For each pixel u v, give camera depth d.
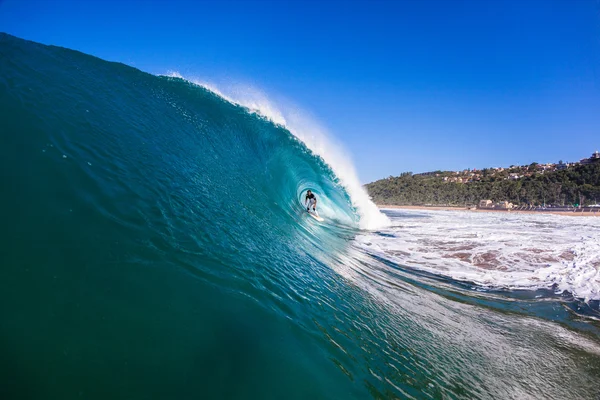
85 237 2.77
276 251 5.22
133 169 4.41
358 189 20.09
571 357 4.93
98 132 4.70
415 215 49.00
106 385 1.79
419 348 4.03
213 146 8.46
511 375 4.03
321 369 2.71
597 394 3.97
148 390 1.87
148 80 9.45
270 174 11.09
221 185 6.61
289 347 2.78
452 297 7.36
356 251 10.51
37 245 2.44
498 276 9.79
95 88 6.35
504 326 5.91
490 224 29.50
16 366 1.68
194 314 2.59
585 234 21.41
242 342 2.55
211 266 3.41
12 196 2.75
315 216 14.40
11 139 3.41
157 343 2.18
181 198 4.60
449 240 16.58
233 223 5.13
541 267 11.25
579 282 9.46
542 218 44.28
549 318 6.66
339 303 4.42
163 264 3.01
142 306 2.42
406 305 5.79
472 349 4.52
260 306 3.15
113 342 2.04
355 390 2.64
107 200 3.43
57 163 3.43
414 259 11.22
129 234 3.15
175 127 7.59
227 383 2.14
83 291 2.29
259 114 12.57
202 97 10.89
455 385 3.41
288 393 2.28
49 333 1.91
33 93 4.59
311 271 5.30
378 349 3.56
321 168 16.03
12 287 2.06
